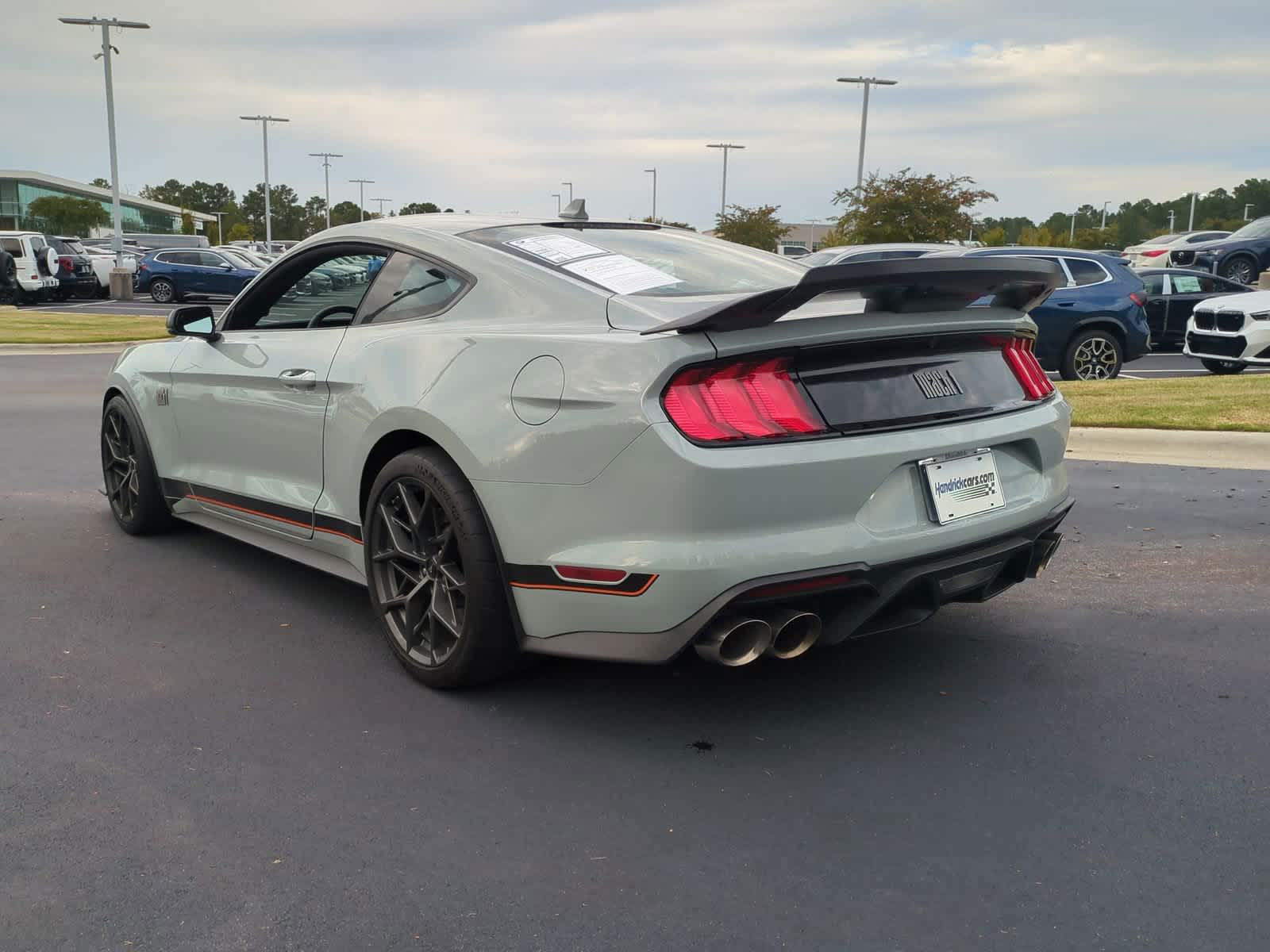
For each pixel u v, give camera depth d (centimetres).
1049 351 1156
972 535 298
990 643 370
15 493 602
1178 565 465
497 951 205
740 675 341
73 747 288
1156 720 308
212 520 455
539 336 295
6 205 9900
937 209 2898
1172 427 774
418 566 333
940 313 299
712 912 217
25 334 1752
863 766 280
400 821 252
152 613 400
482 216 390
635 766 280
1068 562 472
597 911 217
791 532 270
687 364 263
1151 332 1585
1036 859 236
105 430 518
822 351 279
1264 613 400
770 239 4269
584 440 274
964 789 268
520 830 248
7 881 225
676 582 263
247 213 13275
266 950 204
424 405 312
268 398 390
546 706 317
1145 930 211
